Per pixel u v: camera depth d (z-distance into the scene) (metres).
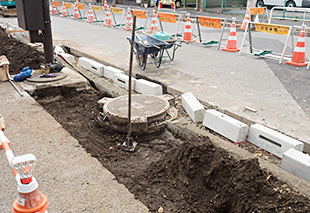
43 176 3.34
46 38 6.56
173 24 17.81
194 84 6.74
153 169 3.73
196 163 3.38
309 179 3.38
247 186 2.89
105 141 4.50
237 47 11.14
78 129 4.91
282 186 2.84
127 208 2.89
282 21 17.83
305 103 5.61
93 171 3.46
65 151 3.87
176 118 4.90
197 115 4.97
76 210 2.84
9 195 3.04
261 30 9.30
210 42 11.58
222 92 6.22
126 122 4.64
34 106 5.21
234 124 4.35
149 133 4.70
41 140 4.13
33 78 6.31
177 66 8.38
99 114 5.12
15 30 11.09
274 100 5.77
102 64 8.19
